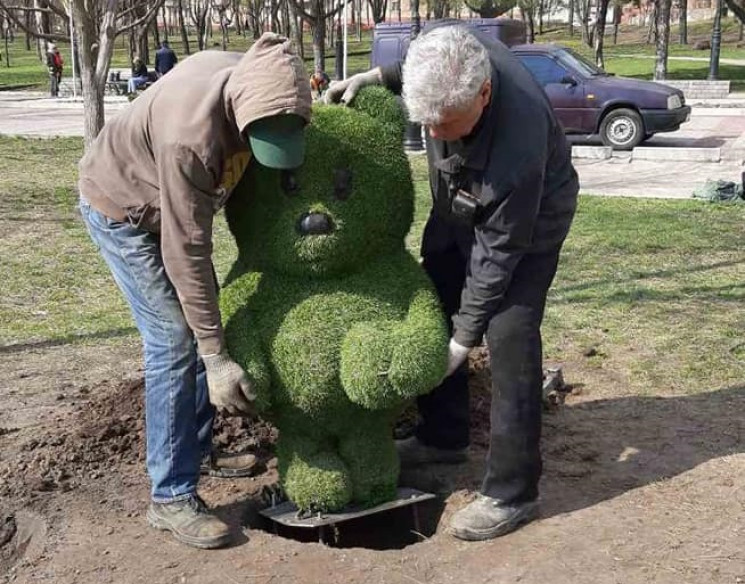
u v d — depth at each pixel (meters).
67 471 4.34
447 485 4.28
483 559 3.54
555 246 3.63
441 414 4.39
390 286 3.64
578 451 4.59
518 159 3.26
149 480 4.25
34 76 42.06
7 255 8.97
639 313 7.00
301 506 3.80
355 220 3.54
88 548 3.64
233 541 3.67
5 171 14.51
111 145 3.48
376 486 3.85
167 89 3.26
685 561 3.51
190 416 3.66
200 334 3.36
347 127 3.58
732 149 16.47
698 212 10.95
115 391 5.40
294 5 29.12
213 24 76.31
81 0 11.40
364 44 54.75
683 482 4.22
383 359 3.41
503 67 3.31
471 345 3.58
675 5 64.88
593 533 3.73
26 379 5.76
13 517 3.94
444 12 43.28
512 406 3.66
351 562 3.52
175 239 3.23
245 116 3.04
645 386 5.53
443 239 3.97
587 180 13.72
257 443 4.63
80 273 8.34
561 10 68.44
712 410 5.13
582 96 16.19
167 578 3.43
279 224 3.54
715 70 28.08
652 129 15.98
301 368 3.48
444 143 3.52
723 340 6.33
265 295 3.61
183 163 3.14
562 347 6.27
